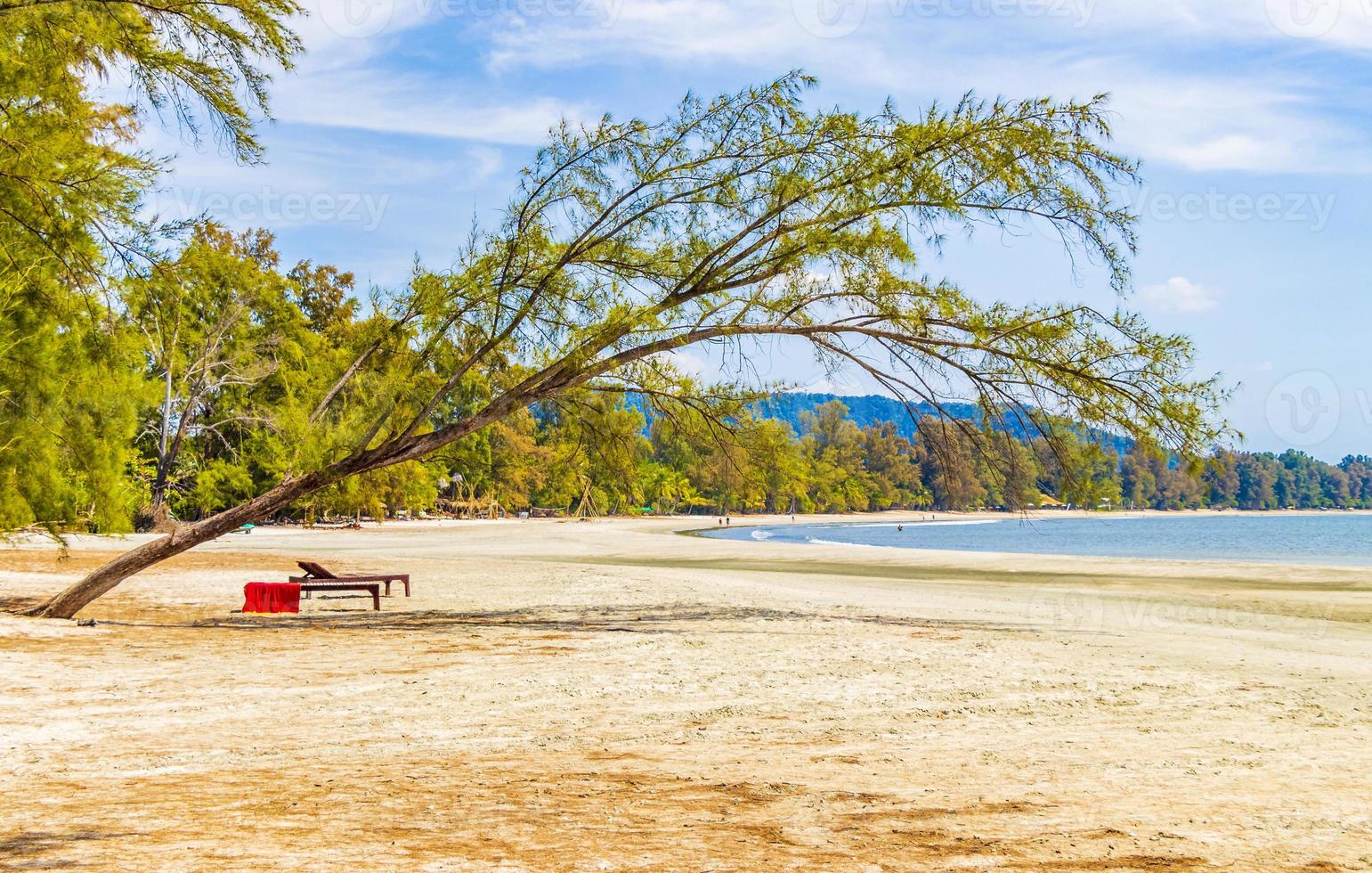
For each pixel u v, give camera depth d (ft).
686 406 53.36
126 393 47.39
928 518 552.41
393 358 49.62
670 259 48.34
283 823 15.71
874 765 20.77
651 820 16.24
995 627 48.80
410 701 28.12
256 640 41.83
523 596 67.15
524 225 48.24
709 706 27.81
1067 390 47.01
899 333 47.98
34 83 32.40
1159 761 21.27
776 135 45.93
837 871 13.46
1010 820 16.35
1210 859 14.21
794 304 46.96
